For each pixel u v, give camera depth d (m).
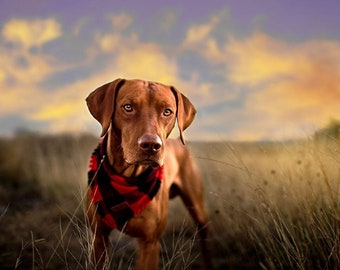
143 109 0.79
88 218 0.88
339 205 0.88
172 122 0.83
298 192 0.98
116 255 1.15
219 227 1.25
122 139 0.80
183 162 1.12
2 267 1.04
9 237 1.22
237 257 1.13
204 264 1.11
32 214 1.44
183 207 1.48
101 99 0.84
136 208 0.84
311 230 0.94
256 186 1.03
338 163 0.93
